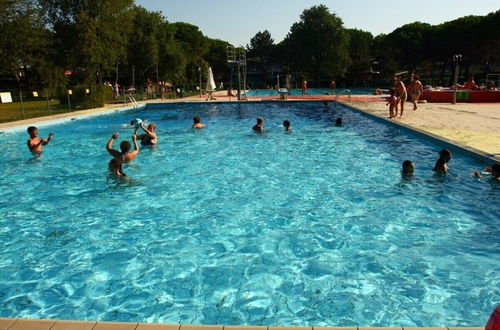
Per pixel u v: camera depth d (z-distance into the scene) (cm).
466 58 4966
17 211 663
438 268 449
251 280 435
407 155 1011
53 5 3416
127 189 773
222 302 394
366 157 1012
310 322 359
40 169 936
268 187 776
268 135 1386
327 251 499
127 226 592
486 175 784
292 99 2839
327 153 1074
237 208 661
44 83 3809
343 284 421
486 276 429
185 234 560
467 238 528
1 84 4472
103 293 416
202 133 1456
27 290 425
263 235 552
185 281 436
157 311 382
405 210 635
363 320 359
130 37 4303
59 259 494
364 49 6931
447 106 2103
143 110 2441
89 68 3391
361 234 548
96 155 1095
